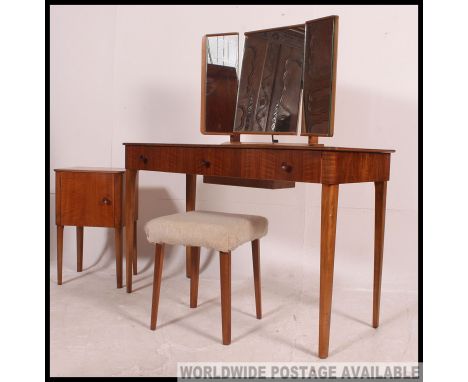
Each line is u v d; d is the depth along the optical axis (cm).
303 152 161
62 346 175
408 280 243
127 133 271
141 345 177
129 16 264
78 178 238
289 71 205
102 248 279
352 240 248
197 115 266
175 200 273
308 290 244
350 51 240
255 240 201
